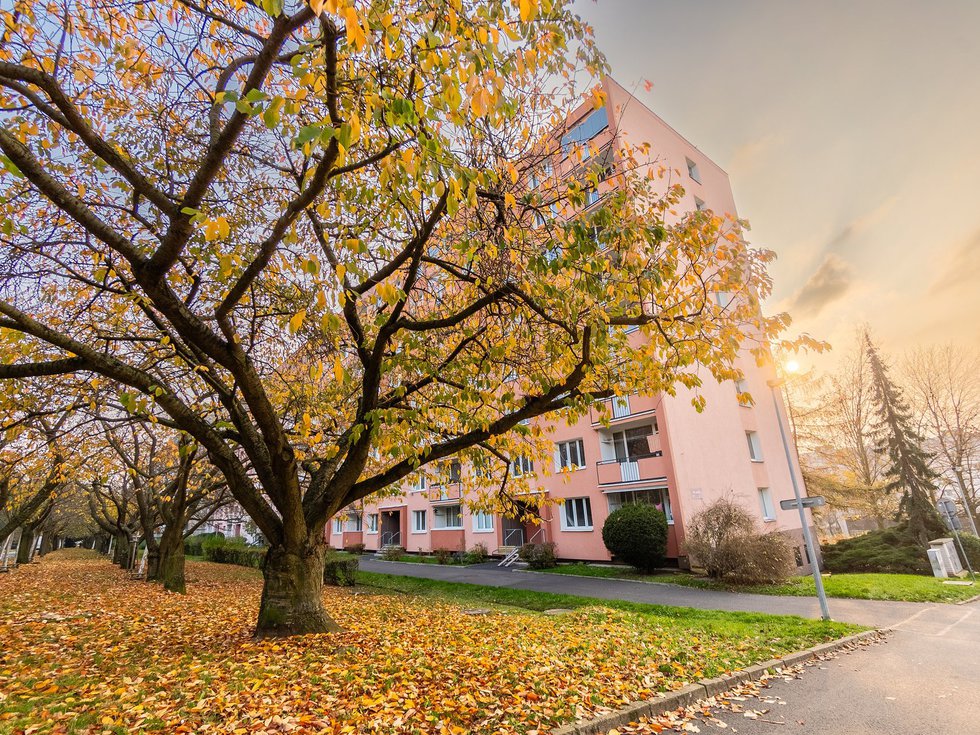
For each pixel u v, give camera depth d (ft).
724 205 86.17
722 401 71.00
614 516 59.36
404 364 19.92
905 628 30.58
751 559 47.16
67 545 222.48
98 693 15.85
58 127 19.31
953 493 101.24
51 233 21.97
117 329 25.99
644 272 19.26
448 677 17.99
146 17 16.85
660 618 32.17
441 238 22.67
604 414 24.17
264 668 17.90
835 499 90.02
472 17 12.53
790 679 21.06
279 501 22.90
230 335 18.34
